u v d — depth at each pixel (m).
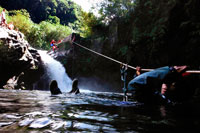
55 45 19.19
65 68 19.03
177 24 12.59
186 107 2.71
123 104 2.98
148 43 13.88
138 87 2.91
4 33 12.02
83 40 19.52
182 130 1.31
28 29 25.22
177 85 2.81
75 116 1.70
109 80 17.23
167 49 12.77
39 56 16.34
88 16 19.27
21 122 1.35
